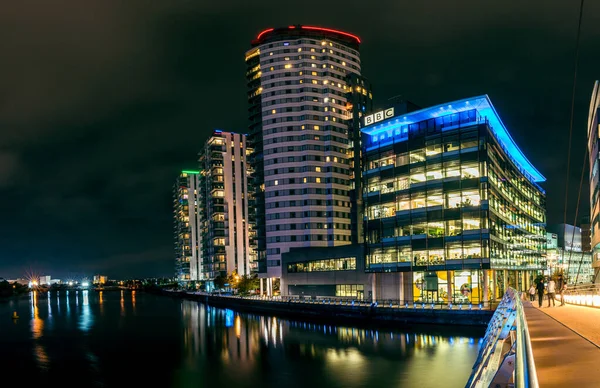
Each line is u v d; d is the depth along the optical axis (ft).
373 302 281.13
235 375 166.09
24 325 336.49
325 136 476.54
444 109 285.23
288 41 488.44
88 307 535.60
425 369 156.25
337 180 473.26
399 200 305.94
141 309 488.44
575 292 177.17
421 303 263.90
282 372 166.71
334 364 172.76
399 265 302.04
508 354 25.71
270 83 486.38
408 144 304.50
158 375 169.99
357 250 351.05
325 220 464.65
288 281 410.72
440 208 286.05
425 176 294.05
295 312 351.05
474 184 276.00
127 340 254.47
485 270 274.98
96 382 162.71
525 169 420.77
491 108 281.74
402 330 235.61
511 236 339.36
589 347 36.91
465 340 198.59
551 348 36.50
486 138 275.80
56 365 190.49
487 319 222.69
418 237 294.05
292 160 470.80
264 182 480.64
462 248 276.62
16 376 172.96
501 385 24.14
